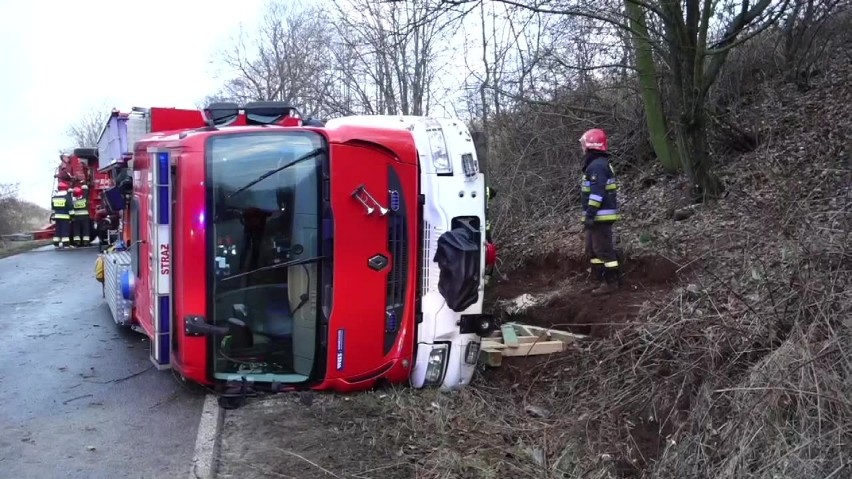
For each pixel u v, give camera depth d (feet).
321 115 54.13
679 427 13.42
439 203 17.69
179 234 15.75
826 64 33.50
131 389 19.10
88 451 14.80
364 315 16.89
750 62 34.81
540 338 20.34
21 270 44.88
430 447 14.93
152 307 16.76
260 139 16.20
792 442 10.86
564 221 31.71
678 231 24.39
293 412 16.60
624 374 16.56
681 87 26.20
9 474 13.65
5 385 19.48
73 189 61.72
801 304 12.89
